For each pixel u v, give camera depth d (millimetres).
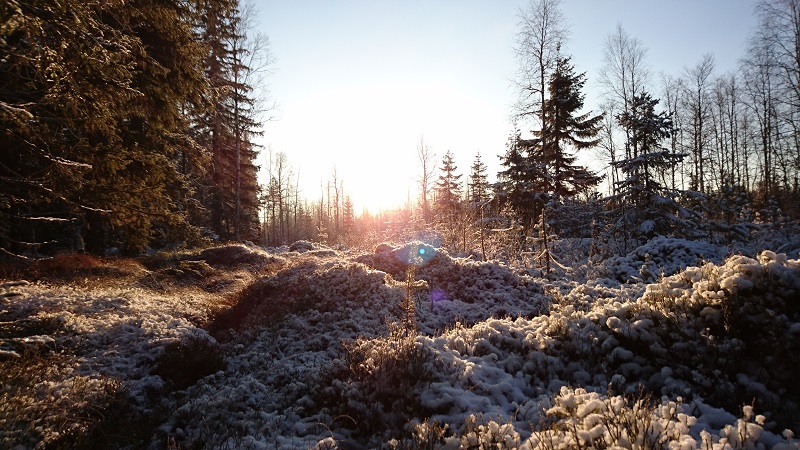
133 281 14375
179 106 13258
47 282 11617
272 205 61750
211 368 7672
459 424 4031
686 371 4289
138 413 5727
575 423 3346
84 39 6863
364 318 10383
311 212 94562
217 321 11531
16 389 5418
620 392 4379
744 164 37406
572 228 28703
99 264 15281
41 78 7418
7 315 8195
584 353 5102
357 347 6254
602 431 2994
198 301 13203
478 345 5711
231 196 35594
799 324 3994
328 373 5840
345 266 13617
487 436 3412
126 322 9047
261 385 6492
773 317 4168
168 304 11633
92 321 8648
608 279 14172
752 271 4609
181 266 16281
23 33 6844
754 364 4113
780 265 4539
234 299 14250
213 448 4590
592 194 30750
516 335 5988
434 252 15688
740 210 21219
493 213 26969
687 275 5668
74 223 16797
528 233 22625
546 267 16875
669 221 20234
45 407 5152
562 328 5609
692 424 3043
